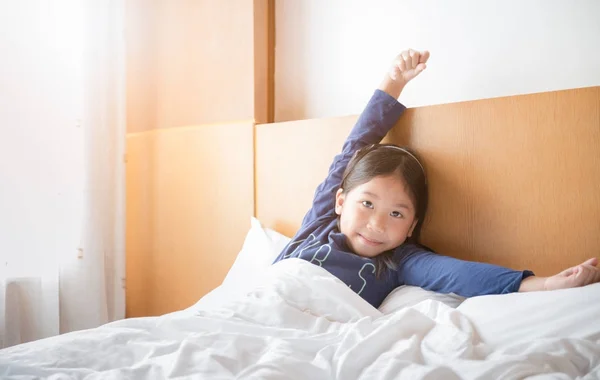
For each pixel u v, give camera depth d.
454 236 1.21
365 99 1.59
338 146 1.43
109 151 1.83
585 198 1.06
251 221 1.61
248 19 1.67
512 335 0.78
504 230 1.15
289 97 1.74
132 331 0.85
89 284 1.74
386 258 1.18
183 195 1.81
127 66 1.97
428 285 1.08
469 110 1.20
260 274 1.23
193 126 1.79
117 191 1.84
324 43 1.67
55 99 1.72
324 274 1.04
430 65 1.47
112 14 1.83
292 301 0.96
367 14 1.59
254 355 0.74
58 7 1.74
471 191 1.19
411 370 0.64
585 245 1.06
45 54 1.71
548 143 1.10
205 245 1.75
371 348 0.71
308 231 1.28
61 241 1.73
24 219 1.66
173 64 1.88
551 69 1.29
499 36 1.36
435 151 1.25
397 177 1.15
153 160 1.90
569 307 0.79
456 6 1.42
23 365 0.72
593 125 1.06
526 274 0.95
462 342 0.73
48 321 1.69
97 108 1.78
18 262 1.65
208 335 0.77
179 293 1.83
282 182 1.55
